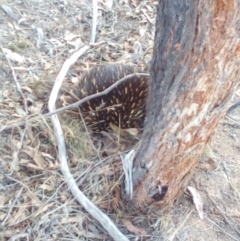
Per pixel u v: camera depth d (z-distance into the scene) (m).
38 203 2.39
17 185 2.46
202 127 2.03
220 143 2.80
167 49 2.12
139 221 2.39
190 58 1.86
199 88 1.89
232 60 1.81
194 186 2.56
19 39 3.30
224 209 2.49
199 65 1.84
